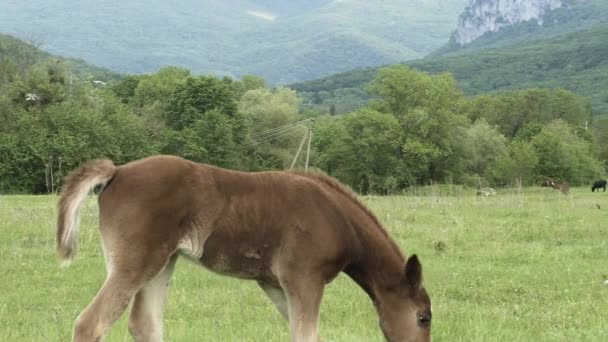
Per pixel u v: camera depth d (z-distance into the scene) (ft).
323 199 22.79
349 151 208.54
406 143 206.39
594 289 36.19
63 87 179.52
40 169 155.02
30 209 64.23
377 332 27.22
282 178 22.65
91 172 21.26
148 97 229.45
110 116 174.19
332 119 234.58
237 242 21.85
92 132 163.12
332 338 26.25
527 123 284.20
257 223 21.86
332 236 22.49
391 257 23.43
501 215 68.54
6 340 25.04
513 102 289.12
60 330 26.17
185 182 21.44
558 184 154.51
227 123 189.57
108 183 21.47
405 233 53.47
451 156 216.74
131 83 251.80
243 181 22.13
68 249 21.09
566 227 57.93
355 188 211.41
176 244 21.38
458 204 78.59
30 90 172.04
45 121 162.30
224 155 188.44
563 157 230.48
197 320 28.89
